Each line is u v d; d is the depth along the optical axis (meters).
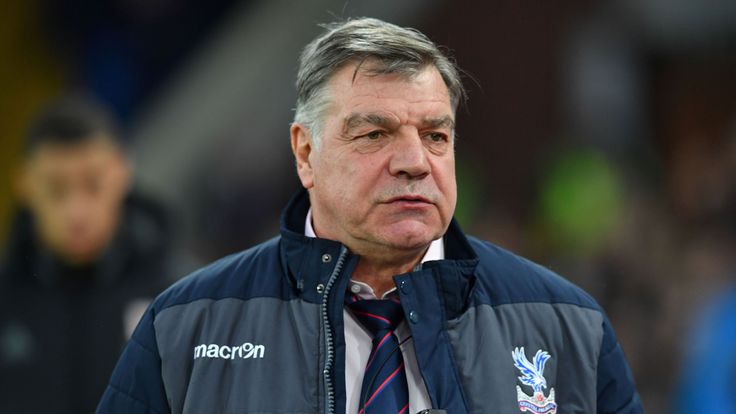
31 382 13.81
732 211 24.06
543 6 31.14
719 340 15.58
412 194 8.52
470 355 8.75
